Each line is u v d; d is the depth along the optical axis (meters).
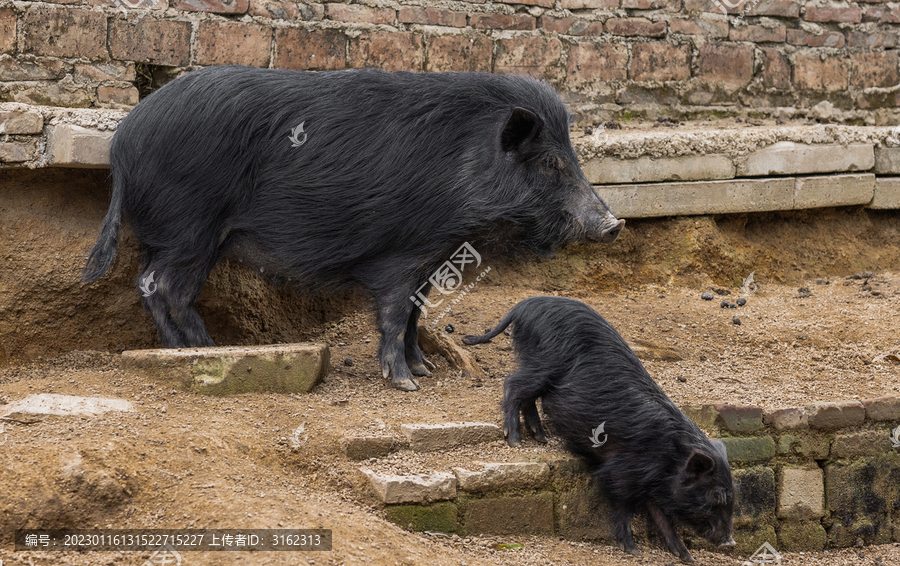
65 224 5.28
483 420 4.58
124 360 4.67
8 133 4.98
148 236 4.96
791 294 7.23
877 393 5.29
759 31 8.21
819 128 7.60
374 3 6.88
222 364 4.55
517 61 7.37
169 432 3.99
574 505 4.35
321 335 6.28
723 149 7.26
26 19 5.80
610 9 7.68
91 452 3.69
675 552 4.34
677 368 5.65
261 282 5.96
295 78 5.00
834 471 5.07
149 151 4.84
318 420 4.36
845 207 7.94
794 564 4.79
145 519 3.53
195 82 4.92
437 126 4.89
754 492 4.88
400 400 4.83
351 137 4.85
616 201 6.95
